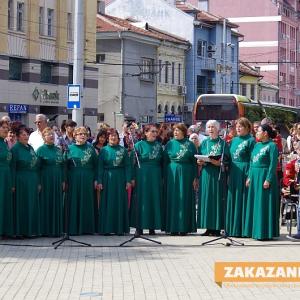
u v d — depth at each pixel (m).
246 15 92.50
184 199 15.93
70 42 52.00
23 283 11.02
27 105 48.09
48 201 15.84
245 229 15.56
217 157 15.46
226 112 37.41
